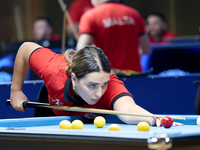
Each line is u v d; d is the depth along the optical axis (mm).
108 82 5641
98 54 5500
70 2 22531
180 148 3629
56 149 4152
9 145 4461
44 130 4359
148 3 22922
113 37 11398
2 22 24375
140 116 5609
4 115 10359
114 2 11758
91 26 11281
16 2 24203
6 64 14078
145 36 12680
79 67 5445
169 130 4703
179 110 10297
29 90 10266
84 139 4004
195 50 15570
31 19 24000
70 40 15219
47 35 19547
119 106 5828
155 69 15984
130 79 10398
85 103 6242
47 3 23578
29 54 6816
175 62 15781
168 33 21938
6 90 10344
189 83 10289
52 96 6473
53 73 6254
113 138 3873
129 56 11617
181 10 22578
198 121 5477
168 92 10328
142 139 3701
